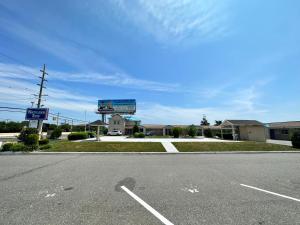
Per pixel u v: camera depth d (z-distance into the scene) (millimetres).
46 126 42656
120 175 6234
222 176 6152
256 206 3613
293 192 4492
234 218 3096
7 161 9141
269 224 2891
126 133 51750
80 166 7840
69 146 14297
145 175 6258
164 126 51781
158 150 13477
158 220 3033
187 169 7324
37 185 5000
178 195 4262
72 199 3971
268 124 36781
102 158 10312
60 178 5770
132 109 32094
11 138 26672
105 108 27906
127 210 3422
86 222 2947
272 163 8859
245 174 6453
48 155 11523
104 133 49375
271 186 5004
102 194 4309
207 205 3668
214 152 13078
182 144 15906
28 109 16641
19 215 3188
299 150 14148
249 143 16578
